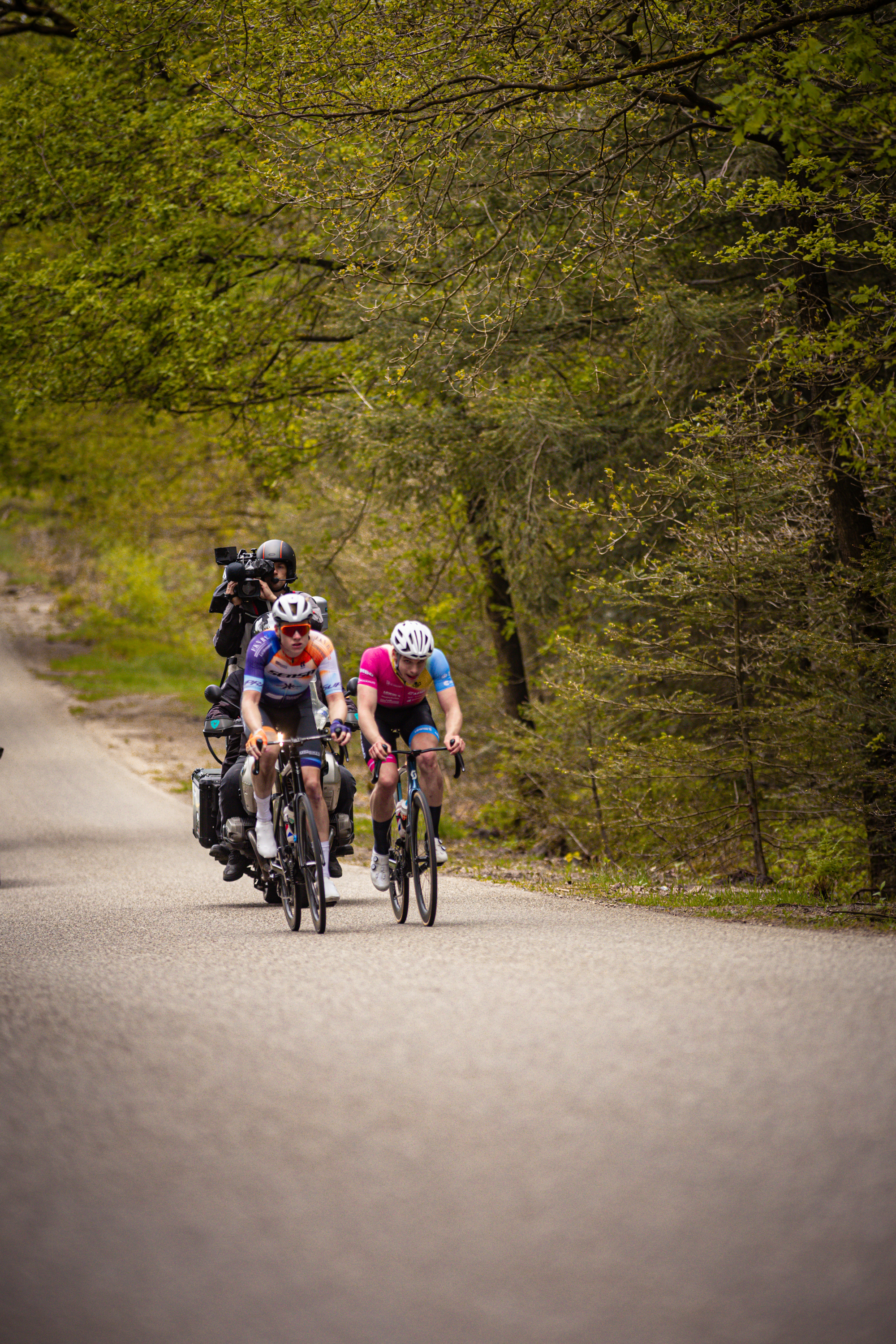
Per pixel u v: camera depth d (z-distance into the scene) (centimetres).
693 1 2234
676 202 2731
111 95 3878
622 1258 678
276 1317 625
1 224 3978
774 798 2675
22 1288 655
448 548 4097
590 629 3481
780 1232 705
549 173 2470
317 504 4888
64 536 11119
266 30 2481
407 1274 665
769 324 2702
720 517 2470
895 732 2353
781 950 1481
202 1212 740
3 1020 1197
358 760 5216
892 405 2022
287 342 4034
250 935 1755
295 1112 902
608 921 1809
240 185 3538
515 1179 776
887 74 1948
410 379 3198
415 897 2231
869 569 2391
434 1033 1095
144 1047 1080
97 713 7206
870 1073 959
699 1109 887
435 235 2516
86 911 2142
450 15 2258
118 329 3628
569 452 3064
